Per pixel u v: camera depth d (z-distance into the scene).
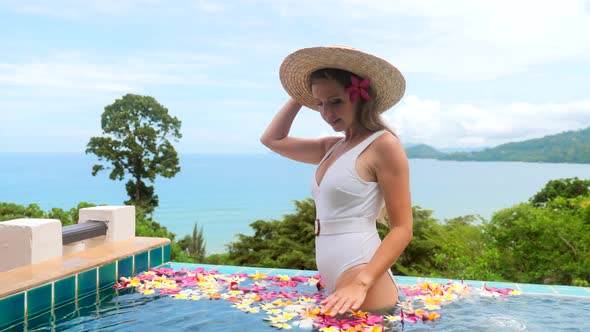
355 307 2.70
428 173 98.81
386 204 2.98
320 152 3.60
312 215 15.85
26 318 2.94
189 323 2.79
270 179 119.12
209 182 104.94
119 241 4.48
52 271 3.28
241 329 2.67
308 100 3.49
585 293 3.60
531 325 2.81
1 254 3.51
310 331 2.63
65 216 8.69
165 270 4.22
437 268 12.56
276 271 4.34
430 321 2.85
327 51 2.95
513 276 9.07
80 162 156.12
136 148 25.02
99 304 3.22
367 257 2.94
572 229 8.79
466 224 11.65
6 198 79.38
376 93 3.12
